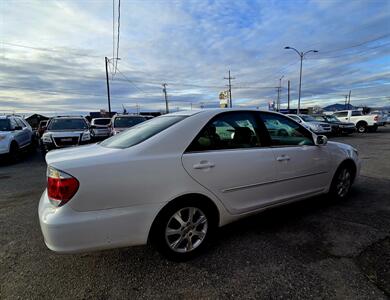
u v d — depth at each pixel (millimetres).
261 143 3156
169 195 2443
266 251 2717
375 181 5395
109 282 2281
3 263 2600
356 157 4395
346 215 3600
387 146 11695
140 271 2432
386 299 1986
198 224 2662
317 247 2768
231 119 3002
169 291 2152
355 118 22516
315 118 19875
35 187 5574
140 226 2344
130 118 12305
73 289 2195
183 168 2512
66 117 11492
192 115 2857
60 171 2135
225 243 2902
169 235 2514
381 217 3520
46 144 9844
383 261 2479
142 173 2334
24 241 3061
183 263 2551
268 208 3213
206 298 2062
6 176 6793
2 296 2107
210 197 2672
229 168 2779
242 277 2307
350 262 2475
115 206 2244
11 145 8953
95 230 2170
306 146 3592
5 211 4086
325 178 3855
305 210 3811
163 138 2547
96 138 14641
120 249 2816
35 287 2225
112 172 2230
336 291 2086
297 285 2174
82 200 2133
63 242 2094
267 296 2061
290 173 3346
